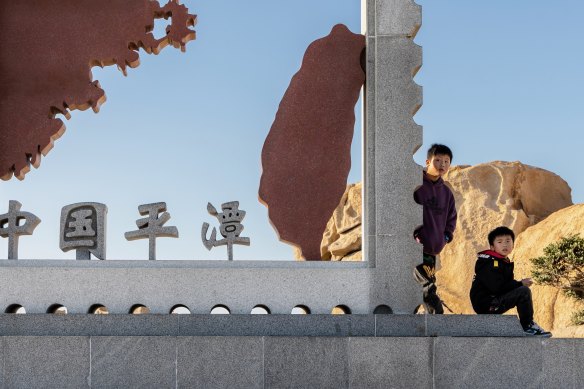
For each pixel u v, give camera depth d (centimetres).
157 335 684
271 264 731
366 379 666
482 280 729
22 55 794
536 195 3050
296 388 666
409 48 774
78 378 666
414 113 766
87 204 743
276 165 786
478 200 3000
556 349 667
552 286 2347
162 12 805
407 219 745
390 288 731
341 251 2728
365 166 766
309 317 698
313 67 799
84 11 801
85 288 718
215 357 668
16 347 670
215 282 721
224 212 742
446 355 670
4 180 778
